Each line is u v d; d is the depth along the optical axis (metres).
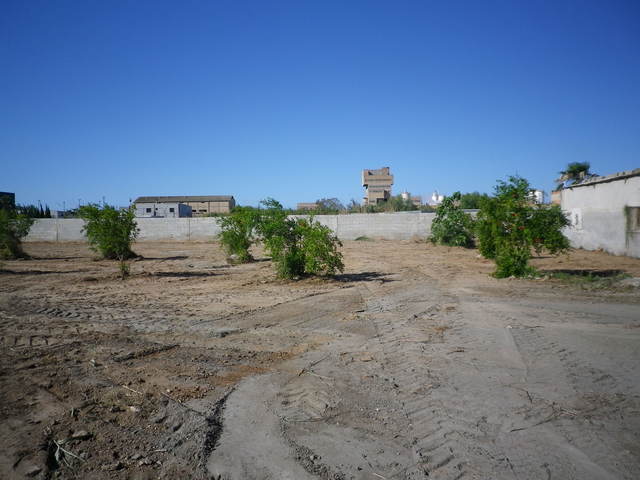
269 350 6.57
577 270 14.76
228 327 7.86
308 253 13.03
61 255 23.33
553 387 4.96
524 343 6.57
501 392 4.86
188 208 66.25
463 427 4.11
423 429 4.11
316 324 8.04
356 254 22.50
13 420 4.37
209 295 11.06
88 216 14.90
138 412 4.56
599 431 3.98
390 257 20.80
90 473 3.51
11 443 3.92
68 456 3.74
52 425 4.27
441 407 4.54
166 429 4.21
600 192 21.95
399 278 13.62
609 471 3.38
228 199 88.56
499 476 3.35
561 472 3.38
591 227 22.59
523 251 13.06
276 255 13.25
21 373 5.66
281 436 4.06
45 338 7.20
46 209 49.75
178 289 12.08
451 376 5.36
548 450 3.69
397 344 6.70
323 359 6.12
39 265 18.50
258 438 4.04
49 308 9.52
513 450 3.70
